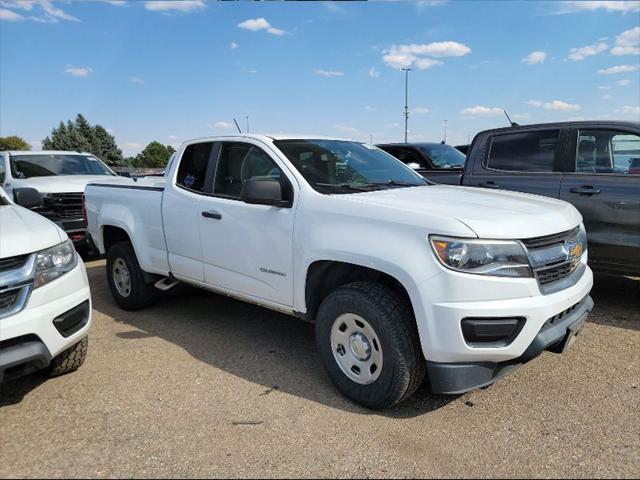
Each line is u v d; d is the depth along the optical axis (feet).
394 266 10.08
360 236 10.75
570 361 13.12
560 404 11.00
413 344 10.22
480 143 19.88
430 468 8.90
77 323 11.58
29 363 10.42
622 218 16.01
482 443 9.61
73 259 11.89
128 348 14.61
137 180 19.58
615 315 16.57
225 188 14.42
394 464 9.03
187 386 12.16
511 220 10.14
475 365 9.78
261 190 12.08
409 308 10.38
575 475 8.64
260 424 10.41
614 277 21.35
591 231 16.61
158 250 16.56
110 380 12.57
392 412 10.82
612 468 8.79
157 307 18.63
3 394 11.93
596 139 17.03
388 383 10.34
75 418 10.78
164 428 10.32
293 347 14.57
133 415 10.85
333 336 11.34
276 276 12.71
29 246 10.71
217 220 14.10
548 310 9.82
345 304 10.89
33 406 11.34
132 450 9.57
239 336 15.51
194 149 15.76
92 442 9.87
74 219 27.86
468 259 9.48
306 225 11.82
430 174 23.62
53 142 213.05
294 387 12.05
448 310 9.48
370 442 9.70
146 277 17.48
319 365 13.32
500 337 9.62
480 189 13.85
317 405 11.16
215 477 8.77
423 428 10.16
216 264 14.46
